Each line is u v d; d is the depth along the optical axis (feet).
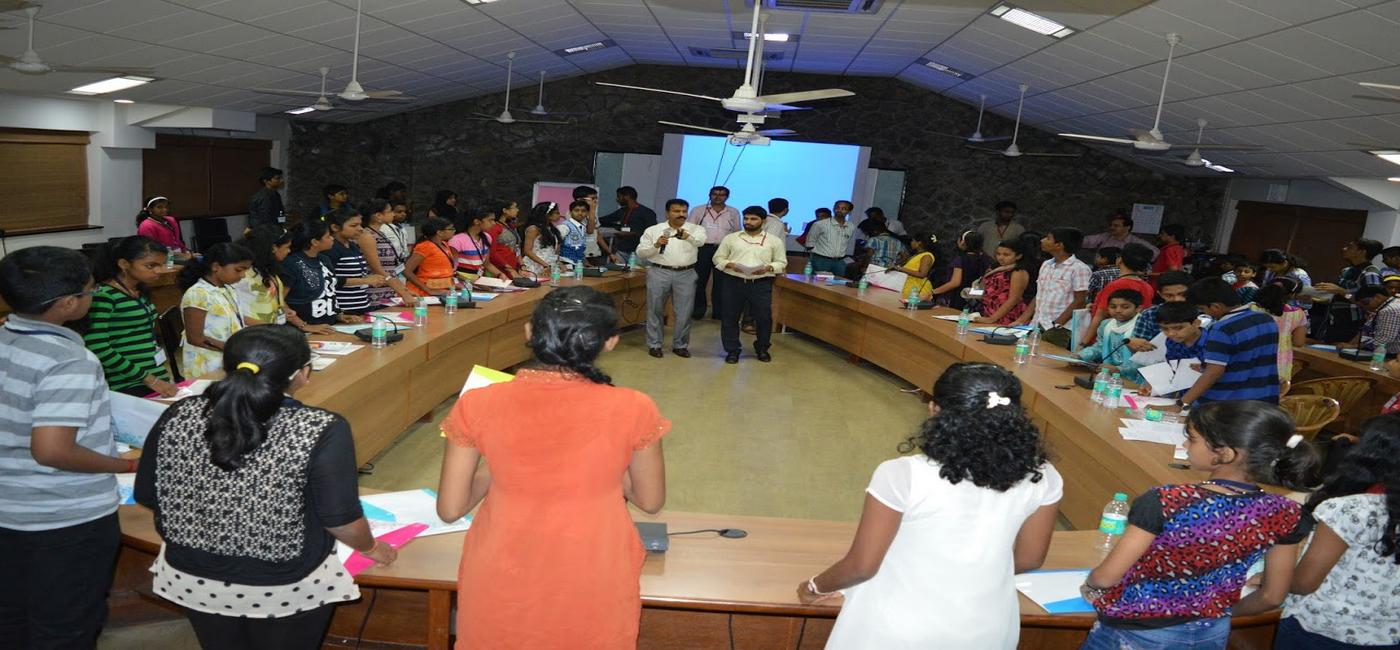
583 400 5.45
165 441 5.64
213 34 20.68
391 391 14.94
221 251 11.60
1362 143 22.41
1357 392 16.61
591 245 28.84
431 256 20.07
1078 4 18.58
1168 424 12.53
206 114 30.35
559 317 5.44
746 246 24.16
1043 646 8.08
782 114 38.45
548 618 5.42
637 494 5.80
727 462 16.46
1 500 6.38
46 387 6.18
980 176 38.75
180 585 5.83
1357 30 15.14
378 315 15.93
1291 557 5.97
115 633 8.87
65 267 6.25
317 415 5.74
